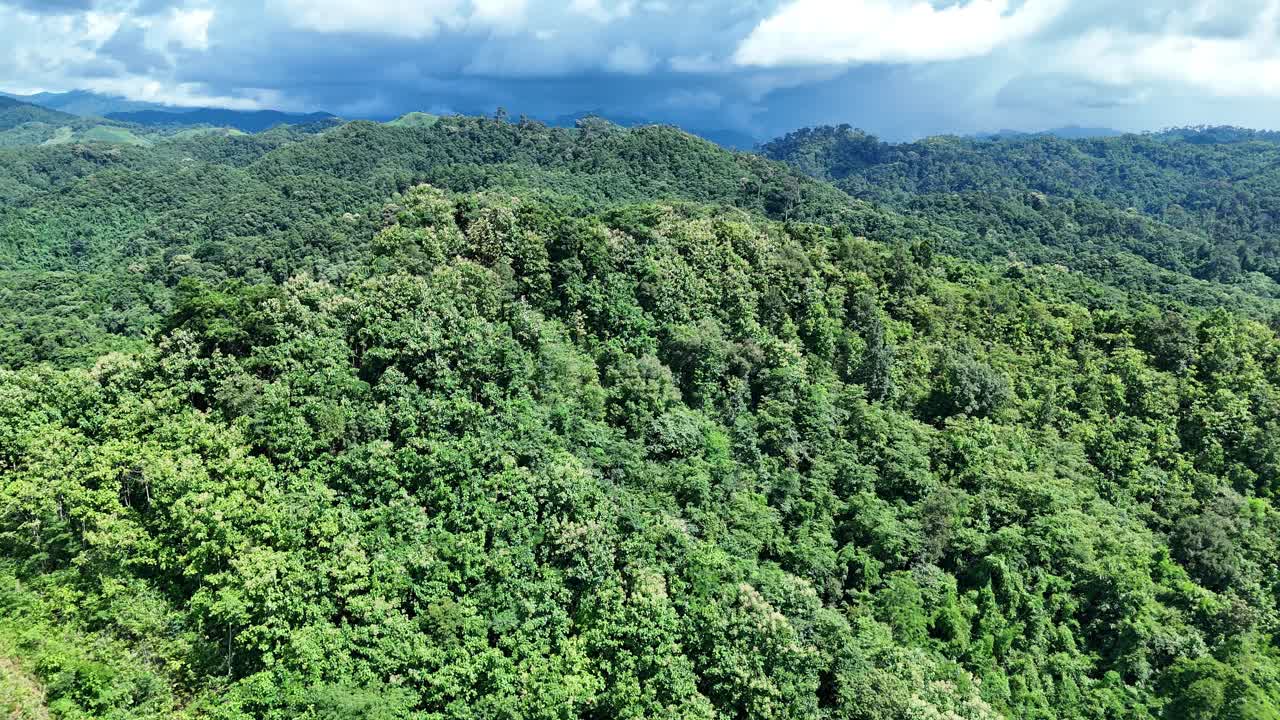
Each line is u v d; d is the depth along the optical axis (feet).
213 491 165.68
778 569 193.16
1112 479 266.77
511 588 161.48
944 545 216.54
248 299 220.43
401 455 182.09
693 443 221.66
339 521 165.68
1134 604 212.23
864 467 235.81
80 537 162.40
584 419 216.13
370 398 197.57
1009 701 184.14
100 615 145.79
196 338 207.31
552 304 260.42
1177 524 247.91
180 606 153.79
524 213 289.33
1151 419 290.35
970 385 277.23
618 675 152.15
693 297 277.85
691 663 158.20
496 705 141.90
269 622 143.13
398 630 147.43
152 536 163.94
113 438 181.47
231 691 136.15
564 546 170.40
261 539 158.51
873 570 201.87
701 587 173.17
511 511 177.58
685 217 363.97
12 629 140.36
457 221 289.94
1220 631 213.46
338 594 149.79
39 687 130.11
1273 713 180.34
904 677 168.86
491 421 198.90
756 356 261.24
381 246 269.64
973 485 243.19
